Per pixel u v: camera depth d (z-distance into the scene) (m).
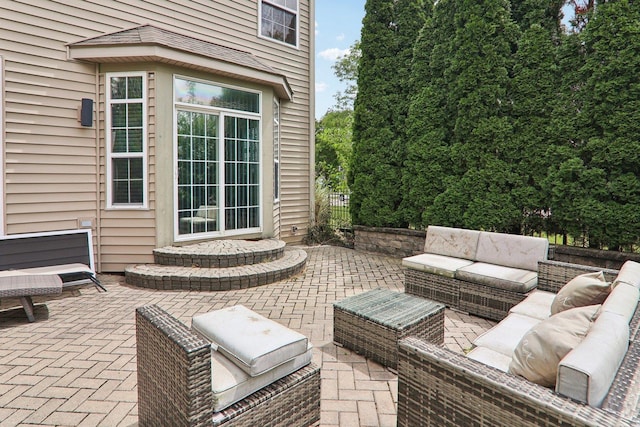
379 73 7.70
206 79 6.06
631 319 1.88
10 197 4.95
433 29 6.92
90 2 5.54
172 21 6.46
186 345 1.66
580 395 1.31
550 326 1.70
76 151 5.41
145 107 5.51
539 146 5.60
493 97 5.95
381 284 5.45
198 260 5.41
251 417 1.84
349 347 3.27
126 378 2.77
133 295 4.77
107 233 5.62
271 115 7.06
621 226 4.82
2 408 2.39
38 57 5.09
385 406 2.49
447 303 4.37
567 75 5.28
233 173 6.56
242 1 7.45
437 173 6.83
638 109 4.66
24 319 3.95
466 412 1.56
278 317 4.08
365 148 7.92
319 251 8.06
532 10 5.73
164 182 5.64
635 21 4.65
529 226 5.91
